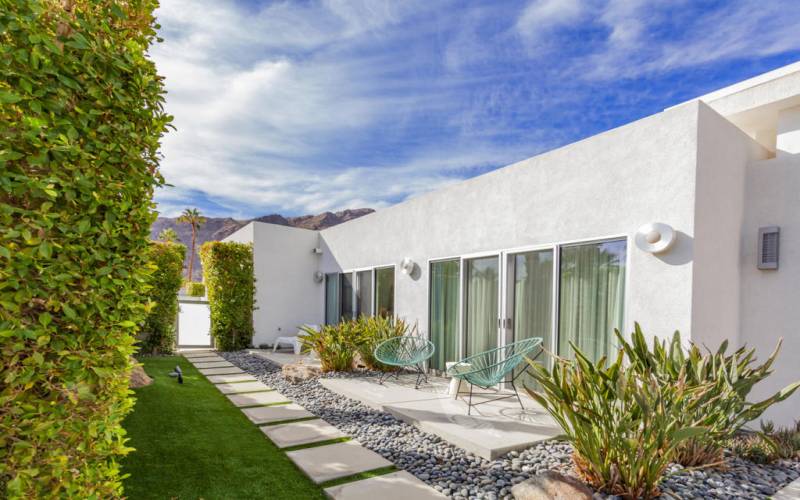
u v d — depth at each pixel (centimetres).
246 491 304
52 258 176
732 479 315
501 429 411
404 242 822
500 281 600
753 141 507
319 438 414
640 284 438
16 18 163
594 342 483
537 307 554
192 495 295
